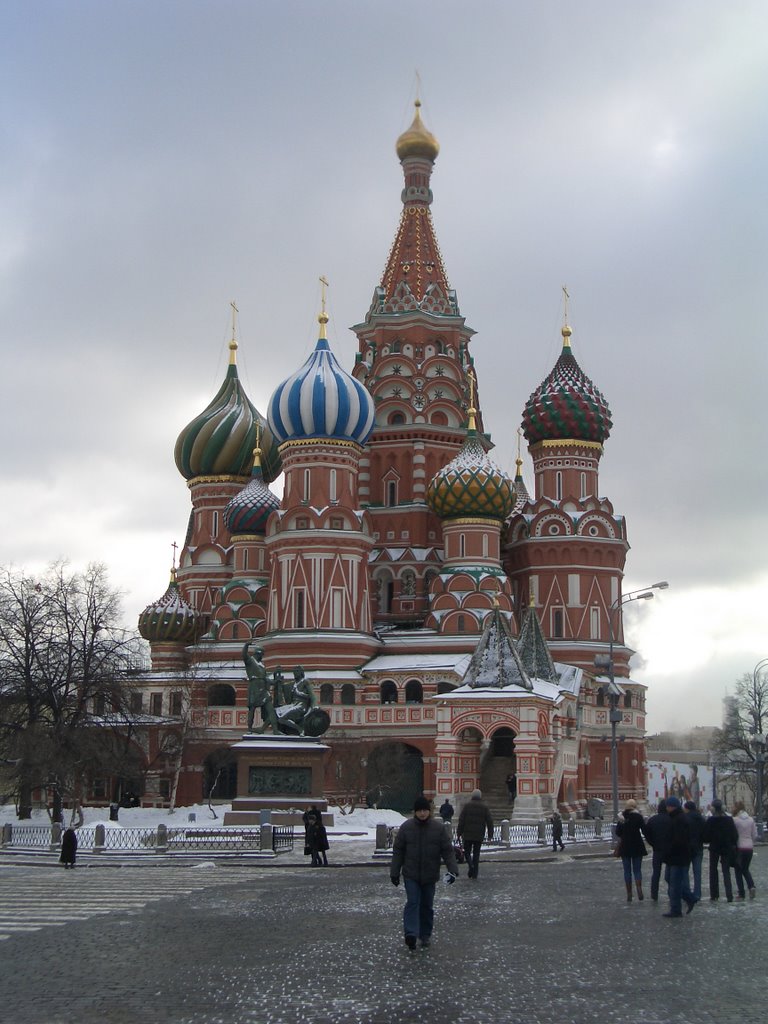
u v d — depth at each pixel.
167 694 112.00
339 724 104.81
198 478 128.38
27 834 64.62
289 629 107.56
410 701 105.38
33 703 84.19
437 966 23.36
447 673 104.38
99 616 87.19
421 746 103.38
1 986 21.73
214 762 108.88
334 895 37.28
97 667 85.50
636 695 117.44
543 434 121.00
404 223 130.25
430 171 132.00
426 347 125.12
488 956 24.53
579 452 120.69
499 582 111.25
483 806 43.81
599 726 113.75
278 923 30.14
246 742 73.31
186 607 119.19
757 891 38.97
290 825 68.31
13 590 86.31
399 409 122.88
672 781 147.25
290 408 110.50
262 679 75.38
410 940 25.16
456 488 112.12
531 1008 19.52
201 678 107.31
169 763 106.75
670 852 31.00
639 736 116.56
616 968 23.08
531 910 32.62
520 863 53.59
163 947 26.12
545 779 91.50
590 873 46.88
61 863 50.41
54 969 23.45
